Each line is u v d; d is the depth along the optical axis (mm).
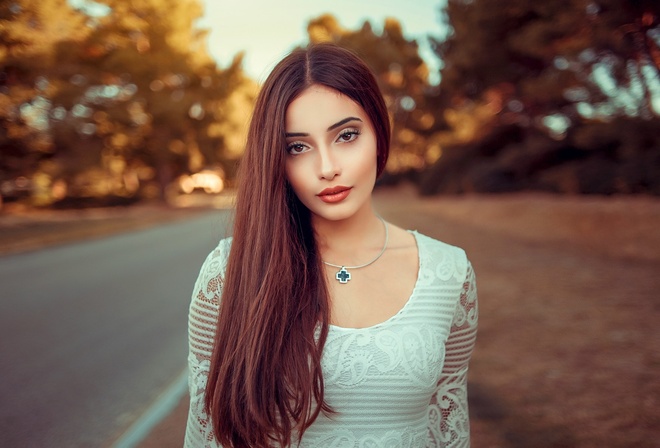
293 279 1044
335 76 1053
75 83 20469
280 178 1063
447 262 1150
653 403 2914
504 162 15148
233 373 1017
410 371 1031
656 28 7387
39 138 17750
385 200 28922
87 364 4367
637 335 4008
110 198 30156
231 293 1057
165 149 30078
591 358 3621
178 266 9734
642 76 8148
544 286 5816
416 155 35000
